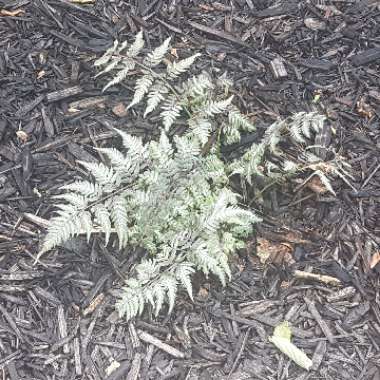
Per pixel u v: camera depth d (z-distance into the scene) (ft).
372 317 4.19
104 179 3.98
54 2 4.94
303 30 4.93
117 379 4.03
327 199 4.42
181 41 4.87
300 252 4.32
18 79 4.71
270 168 4.25
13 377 4.02
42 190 4.44
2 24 4.88
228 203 4.20
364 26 4.94
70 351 4.09
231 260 4.30
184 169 4.08
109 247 4.31
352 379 4.05
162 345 4.11
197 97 4.31
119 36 4.87
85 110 4.66
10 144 4.55
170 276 3.88
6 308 4.17
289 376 4.06
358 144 4.58
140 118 4.63
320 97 4.71
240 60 4.82
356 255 4.31
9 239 4.31
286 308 4.21
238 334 4.15
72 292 4.22
